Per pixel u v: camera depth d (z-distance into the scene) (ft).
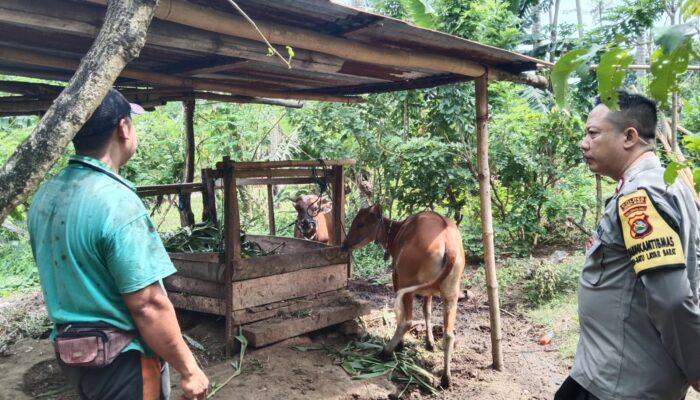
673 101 16.88
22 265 25.67
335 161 16.28
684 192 6.07
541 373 14.56
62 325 5.87
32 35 9.77
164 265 5.91
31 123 29.32
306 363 13.20
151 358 6.18
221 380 12.01
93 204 5.69
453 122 24.27
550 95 25.49
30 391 11.68
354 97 20.17
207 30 8.89
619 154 6.59
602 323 6.49
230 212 13.29
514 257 25.08
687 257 5.93
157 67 14.40
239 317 13.57
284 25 8.99
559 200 26.20
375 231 15.87
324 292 15.69
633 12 23.68
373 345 14.71
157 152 29.35
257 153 33.83
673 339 5.73
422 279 13.39
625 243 5.96
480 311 20.06
